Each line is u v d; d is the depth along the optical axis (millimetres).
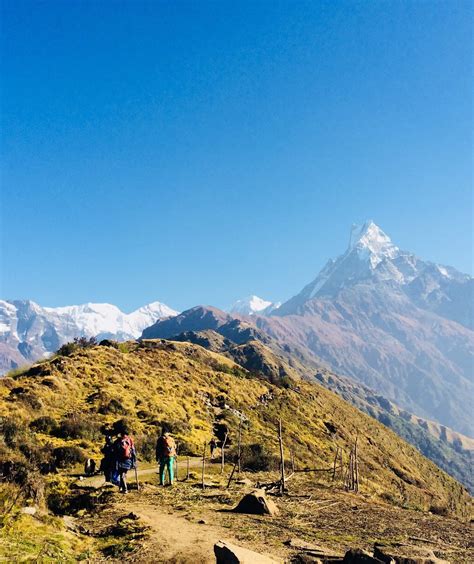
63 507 13484
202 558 9023
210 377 58312
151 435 30656
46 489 13875
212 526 11852
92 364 45188
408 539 11914
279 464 26188
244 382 62688
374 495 22594
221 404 50000
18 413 28516
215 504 14852
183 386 49688
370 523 13453
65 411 32000
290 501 15984
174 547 9750
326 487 19703
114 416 33125
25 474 12703
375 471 45344
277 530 11789
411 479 53156
